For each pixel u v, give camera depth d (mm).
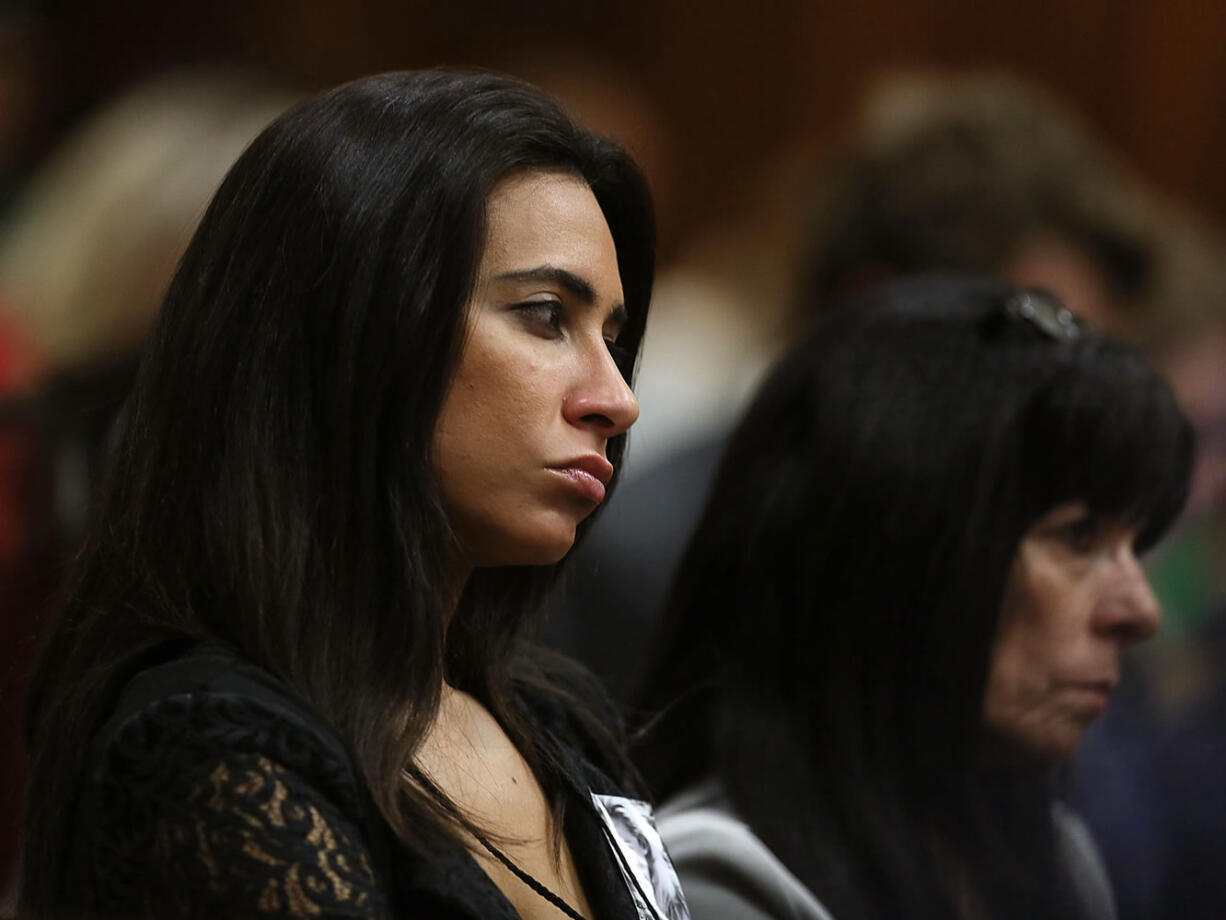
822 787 5574
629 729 5805
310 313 3762
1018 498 5691
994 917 5668
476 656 4355
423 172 3793
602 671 7809
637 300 4461
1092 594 5793
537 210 3887
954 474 5645
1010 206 8891
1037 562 5750
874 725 5633
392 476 3738
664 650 6004
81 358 7953
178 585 3758
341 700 3643
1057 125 9297
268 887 3285
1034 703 5766
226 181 3967
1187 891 7625
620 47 15969
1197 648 9164
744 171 16062
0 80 12742
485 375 3791
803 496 5762
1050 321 5910
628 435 4492
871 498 5664
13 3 12922
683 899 4445
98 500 4055
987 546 5641
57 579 4570
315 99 3988
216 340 3812
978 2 15867
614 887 4125
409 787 3688
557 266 3857
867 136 9422
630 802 4445
